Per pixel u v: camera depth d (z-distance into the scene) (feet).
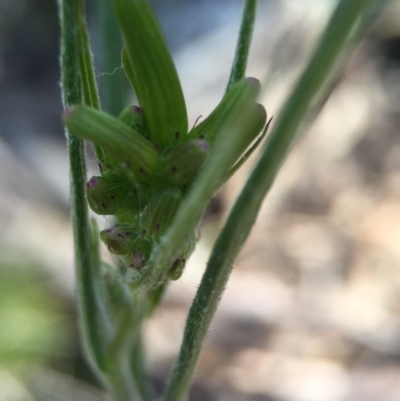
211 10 1.31
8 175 0.95
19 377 0.73
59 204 0.95
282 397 0.77
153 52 0.22
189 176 0.23
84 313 0.31
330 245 0.97
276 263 0.95
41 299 0.78
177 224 0.20
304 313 0.87
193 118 1.11
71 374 0.76
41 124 1.22
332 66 0.18
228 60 1.18
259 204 0.23
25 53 1.49
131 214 0.24
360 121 1.14
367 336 0.83
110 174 0.24
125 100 0.32
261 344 0.84
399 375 0.77
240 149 0.21
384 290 0.89
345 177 1.08
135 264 0.24
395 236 0.96
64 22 0.24
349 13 0.17
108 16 0.32
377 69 1.20
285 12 1.12
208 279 0.24
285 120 0.19
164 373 0.78
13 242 0.84
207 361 0.81
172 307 0.84
